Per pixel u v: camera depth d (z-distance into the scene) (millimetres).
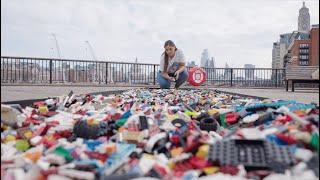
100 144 2359
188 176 1654
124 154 2111
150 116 3475
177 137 2381
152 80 22922
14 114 2926
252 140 2000
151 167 1784
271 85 24297
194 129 2980
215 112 4039
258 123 3031
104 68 21734
